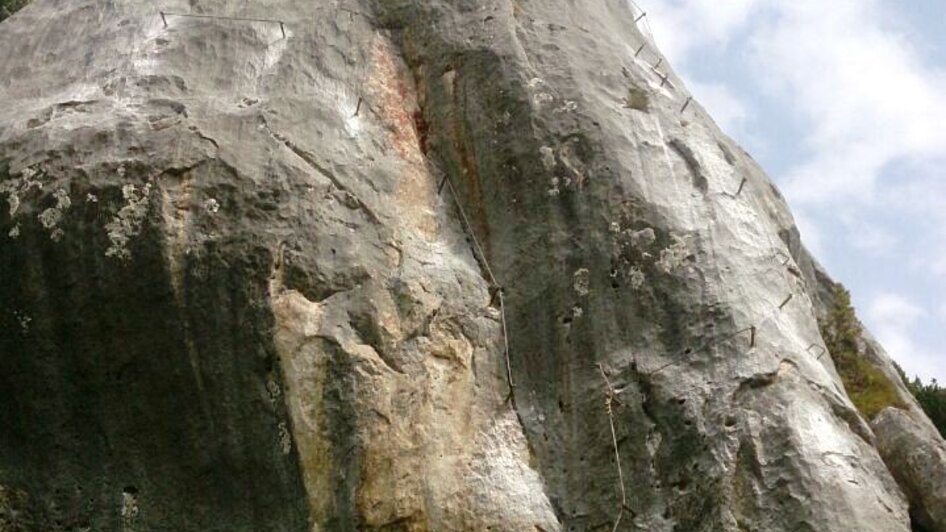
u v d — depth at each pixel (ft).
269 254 25.36
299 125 28.02
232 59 29.60
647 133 29.58
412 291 26.30
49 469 25.14
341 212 26.76
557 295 27.12
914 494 27.30
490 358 26.66
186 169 26.14
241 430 24.63
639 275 27.09
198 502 24.77
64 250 25.35
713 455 24.81
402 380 25.20
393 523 24.21
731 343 26.16
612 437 25.72
